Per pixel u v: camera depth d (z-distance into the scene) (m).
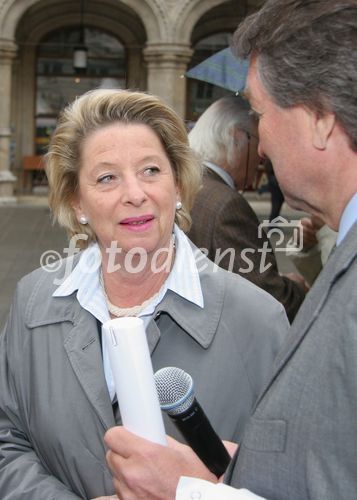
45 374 2.29
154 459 1.62
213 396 2.19
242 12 19.62
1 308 8.48
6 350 2.46
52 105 20.33
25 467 2.27
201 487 1.54
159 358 2.23
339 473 1.31
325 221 1.56
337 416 1.32
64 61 20.16
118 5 19.36
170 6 16.59
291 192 1.56
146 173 2.25
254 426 1.47
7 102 17.25
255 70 1.56
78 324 2.31
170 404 1.68
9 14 16.61
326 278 1.42
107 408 2.19
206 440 1.73
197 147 3.36
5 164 17.75
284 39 1.46
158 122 2.29
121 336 1.61
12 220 15.50
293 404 1.39
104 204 2.23
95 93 2.33
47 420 2.24
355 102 1.41
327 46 1.41
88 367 2.24
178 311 2.25
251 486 1.46
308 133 1.48
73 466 2.21
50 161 2.38
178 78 16.95
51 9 19.47
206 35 20.28
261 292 2.35
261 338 2.26
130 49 20.14
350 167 1.46
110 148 2.22
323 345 1.37
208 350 2.22
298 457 1.38
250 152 3.38
